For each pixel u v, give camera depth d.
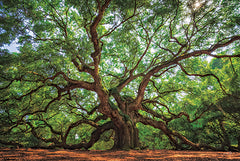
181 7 12.09
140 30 16.23
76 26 15.22
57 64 11.39
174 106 22.66
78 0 10.66
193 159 6.55
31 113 14.66
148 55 20.03
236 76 15.45
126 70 17.05
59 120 21.05
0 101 14.83
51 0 13.07
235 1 11.47
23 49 11.73
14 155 6.73
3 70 12.27
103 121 22.84
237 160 6.18
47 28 11.74
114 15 11.79
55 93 17.39
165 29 16.20
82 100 18.91
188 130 21.03
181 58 13.55
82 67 13.02
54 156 6.84
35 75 13.14
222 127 18.44
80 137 21.59
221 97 17.31
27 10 10.60
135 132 14.10
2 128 14.38
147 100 17.31
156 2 11.66
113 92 14.85
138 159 6.47
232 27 12.35
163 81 20.66
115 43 17.08
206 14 12.36
